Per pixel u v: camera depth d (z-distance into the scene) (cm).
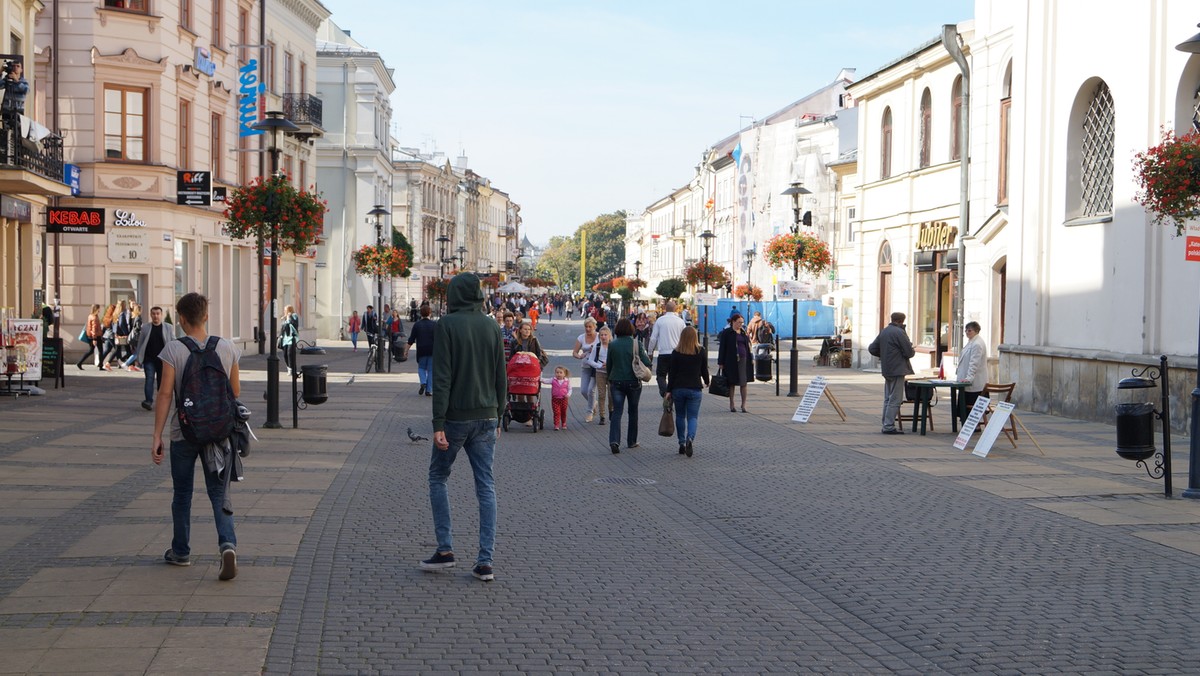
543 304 12700
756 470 1434
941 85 3228
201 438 772
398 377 3206
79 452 1430
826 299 5500
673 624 712
